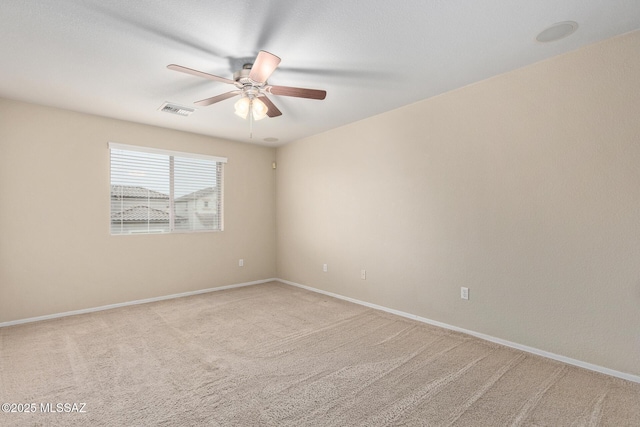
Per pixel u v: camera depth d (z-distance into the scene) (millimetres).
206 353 2627
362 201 3990
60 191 3527
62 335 2986
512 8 1864
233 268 4957
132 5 1812
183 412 1848
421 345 2773
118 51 2318
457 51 2355
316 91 2441
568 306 2406
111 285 3861
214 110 3562
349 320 3430
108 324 3289
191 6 1823
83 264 3672
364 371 2324
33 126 3369
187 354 2607
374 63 2531
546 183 2498
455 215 3080
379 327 3215
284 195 5281
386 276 3727
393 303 3660
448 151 3123
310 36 2143
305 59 2459
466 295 3008
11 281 3258
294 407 1900
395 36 2150
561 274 2436
